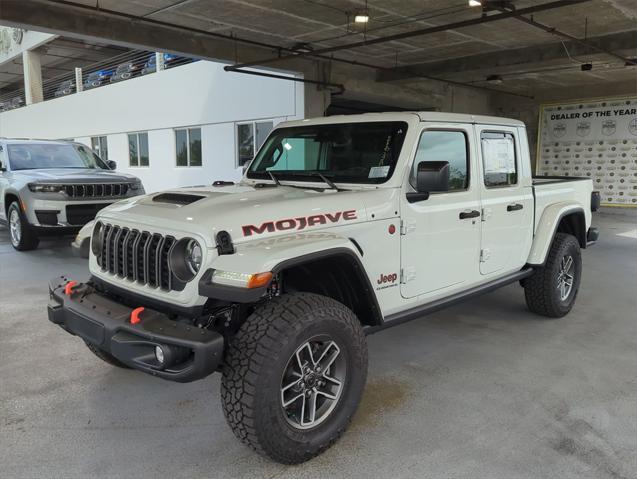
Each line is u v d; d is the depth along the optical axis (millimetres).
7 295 6078
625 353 4434
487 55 12500
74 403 3527
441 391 3709
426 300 3791
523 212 4652
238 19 9555
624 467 2814
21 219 8406
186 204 3180
